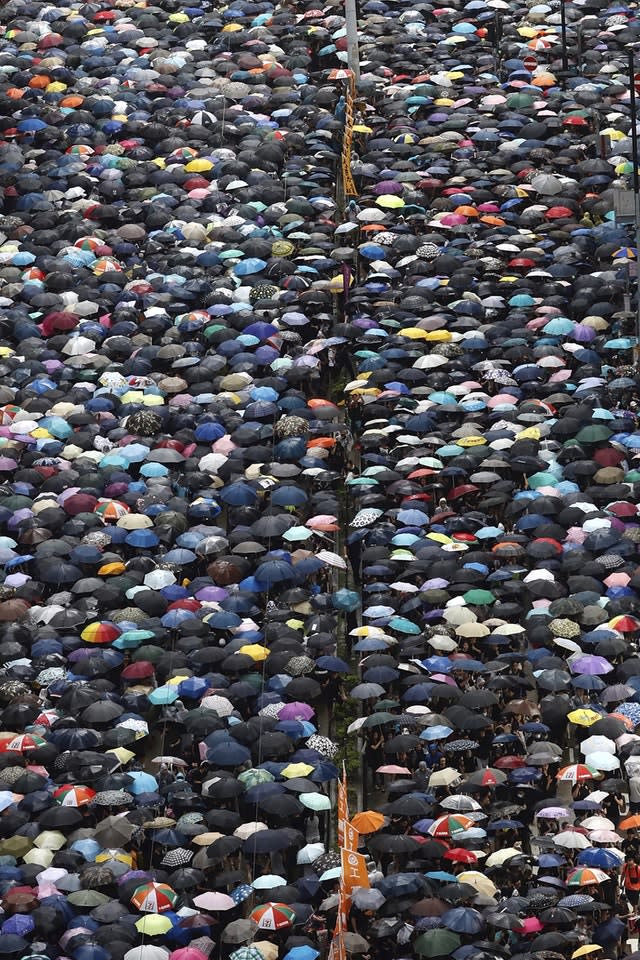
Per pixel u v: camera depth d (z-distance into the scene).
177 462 88.19
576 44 134.88
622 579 76.56
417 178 113.94
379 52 134.38
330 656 72.62
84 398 94.44
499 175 114.62
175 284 104.56
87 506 83.69
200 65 134.88
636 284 99.88
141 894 59.72
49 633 75.25
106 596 77.56
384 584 77.38
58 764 66.81
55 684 72.00
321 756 66.94
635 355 94.00
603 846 61.75
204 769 67.75
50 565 79.25
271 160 118.56
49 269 107.88
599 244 106.12
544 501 80.88
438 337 96.31
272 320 100.62
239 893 60.50
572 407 88.31
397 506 84.38
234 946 61.03
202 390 94.44
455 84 128.50
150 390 95.00
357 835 61.38
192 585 78.69
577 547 78.88
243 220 111.00
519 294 101.06
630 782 65.31
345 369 99.38
